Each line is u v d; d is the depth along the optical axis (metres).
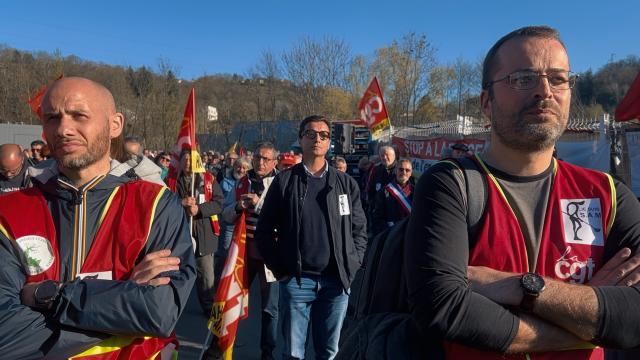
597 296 1.43
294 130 32.03
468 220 1.59
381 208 5.78
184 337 5.21
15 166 5.55
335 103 31.08
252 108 36.22
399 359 1.60
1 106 32.69
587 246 1.58
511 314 1.45
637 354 1.85
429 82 30.50
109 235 1.91
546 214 1.60
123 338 1.83
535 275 1.47
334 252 3.60
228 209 4.77
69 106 1.90
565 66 1.62
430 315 1.46
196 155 5.46
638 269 1.51
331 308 3.61
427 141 10.18
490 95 1.70
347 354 1.76
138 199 1.98
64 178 1.95
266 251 3.69
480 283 1.51
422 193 1.63
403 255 1.70
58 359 1.70
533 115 1.58
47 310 1.71
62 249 1.86
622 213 1.61
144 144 29.64
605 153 6.11
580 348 1.51
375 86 10.11
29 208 1.88
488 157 1.73
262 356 4.41
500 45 1.69
